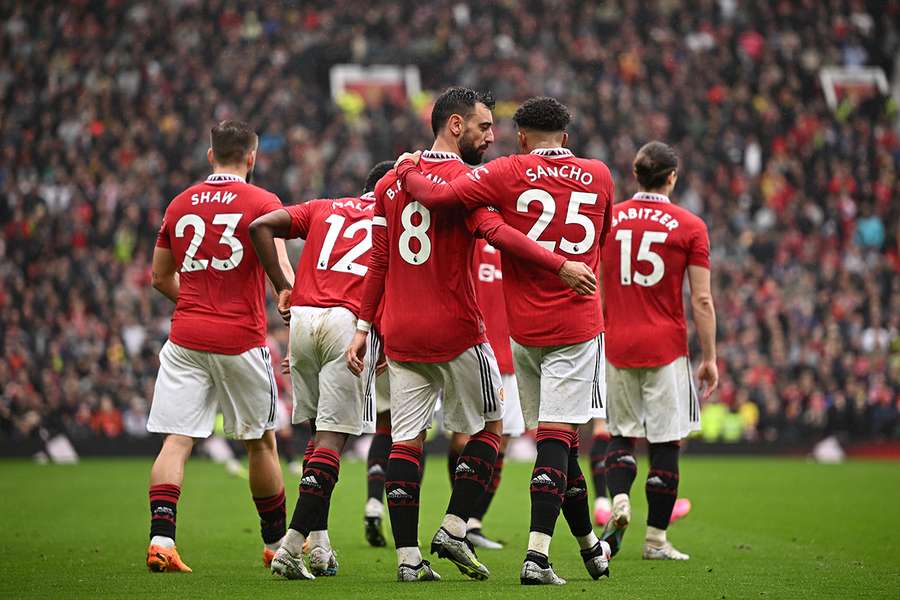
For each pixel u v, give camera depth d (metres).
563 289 21.50
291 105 98.31
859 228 96.00
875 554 27.94
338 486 47.62
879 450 73.75
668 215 26.89
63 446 66.69
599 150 98.19
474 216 21.39
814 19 118.81
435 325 21.70
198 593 20.00
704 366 26.88
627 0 115.50
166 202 86.25
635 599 19.53
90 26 104.25
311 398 24.05
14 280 75.50
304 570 22.06
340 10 111.44
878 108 114.19
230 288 23.80
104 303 76.94
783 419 75.19
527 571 20.89
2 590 20.52
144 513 36.81
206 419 23.88
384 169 25.53
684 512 31.11
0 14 103.88
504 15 112.94
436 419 70.06
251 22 108.75
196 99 97.12
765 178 99.44
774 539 31.12
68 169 89.88
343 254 23.64
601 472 31.91
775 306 82.44
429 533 31.42
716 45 113.69
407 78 108.88
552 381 21.56
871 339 83.06
